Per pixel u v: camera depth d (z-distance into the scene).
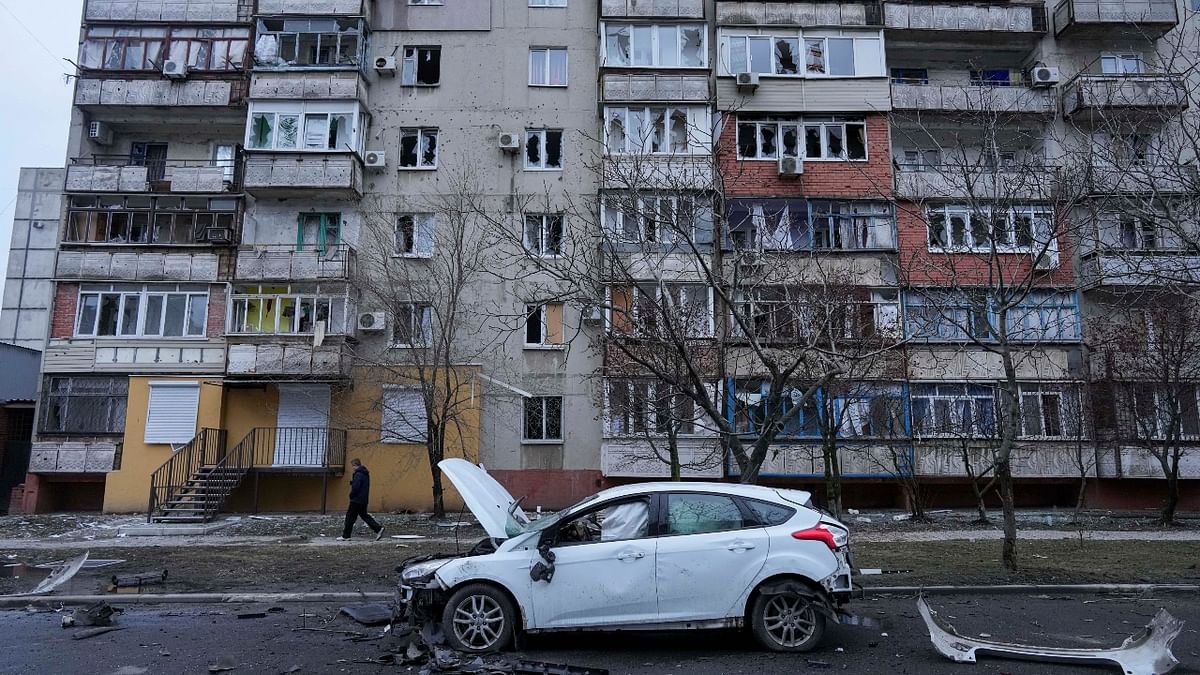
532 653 6.98
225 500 21.20
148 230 23.48
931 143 24.59
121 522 19.38
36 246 34.16
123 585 10.50
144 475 21.98
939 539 15.32
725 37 23.95
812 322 13.34
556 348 22.45
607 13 23.55
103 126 24.33
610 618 6.91
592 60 24.36
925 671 6.38
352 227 23.34
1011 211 15.88
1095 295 21.88
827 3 24.12
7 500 23.98
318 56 23.78
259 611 9.18
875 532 16.62
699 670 6.41
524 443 22.16
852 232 22.80
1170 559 12.41
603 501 7.30
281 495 22.20
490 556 7.10
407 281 21.30
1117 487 21.80
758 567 6.94
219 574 11.40
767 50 23.95
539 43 24.39
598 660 6.77
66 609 9.42
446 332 21.52
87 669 6.50
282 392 22.67
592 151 20.48
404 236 23.47
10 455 24.23
